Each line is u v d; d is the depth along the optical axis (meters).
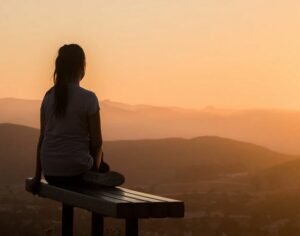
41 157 5.42
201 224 94.19
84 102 5.29
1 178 180.38
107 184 4.82
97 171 5.36
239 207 125.12
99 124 5.33
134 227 4.00
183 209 3.98
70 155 5.26
